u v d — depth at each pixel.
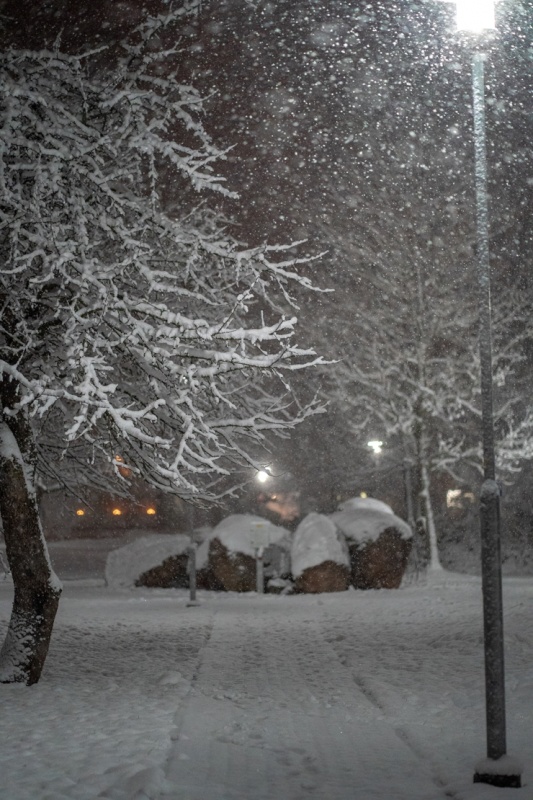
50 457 14.59
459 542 38.41
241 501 44.44
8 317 11.79
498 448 31.20
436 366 31.06
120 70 12.52
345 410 31.73
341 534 27.95
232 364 11.73
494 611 7.07
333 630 17.39
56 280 11.31
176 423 12.41
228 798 6.26
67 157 11.14
